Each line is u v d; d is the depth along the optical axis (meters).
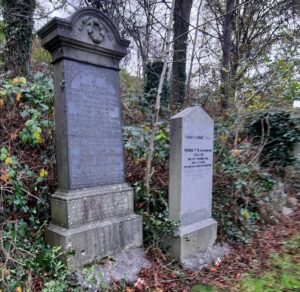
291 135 6.60
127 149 4.52
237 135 5.98
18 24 6.16
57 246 2.97
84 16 3.18
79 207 3.07
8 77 5.38
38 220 3.24
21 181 3.30
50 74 5.52
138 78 9.91
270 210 5.04
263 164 6.73
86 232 3.04
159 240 3.64
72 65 3.14
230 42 9.73
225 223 4.32
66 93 3.07
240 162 5.43
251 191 4.95
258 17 11.29
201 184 3.90
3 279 2.34
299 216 5.26
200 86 8.36
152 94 7.05
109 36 3.44
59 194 3.13
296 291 2.95
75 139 3.14
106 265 3.10
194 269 3.40
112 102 3.55
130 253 3.41
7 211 3.08
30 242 3.01
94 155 3.33
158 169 4.63
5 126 3.82
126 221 3.43
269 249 3.97
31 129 3.53
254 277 3.24
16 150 3.64
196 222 3.82
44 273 2.64
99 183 3.37
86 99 3.26
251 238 4.32
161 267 3.34
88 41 3.22
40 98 4.09
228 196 4.67
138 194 4.03
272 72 6.98
